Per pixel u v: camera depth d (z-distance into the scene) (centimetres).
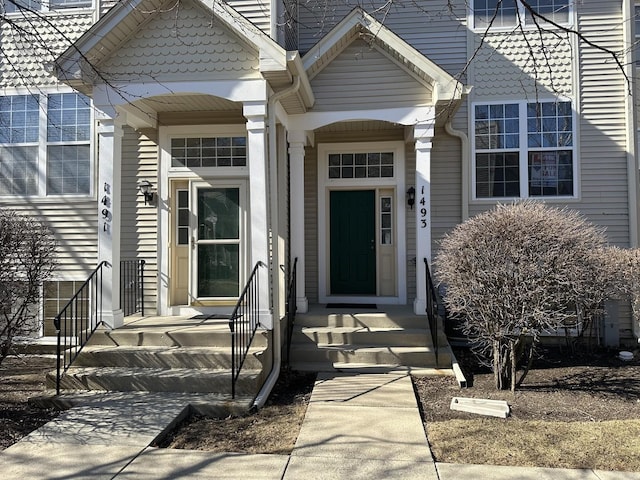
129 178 753
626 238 766
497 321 508
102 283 590
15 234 534
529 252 487
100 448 374
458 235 541
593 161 778
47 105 799
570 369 617
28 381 573
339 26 632
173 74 578
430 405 479
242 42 569
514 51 796
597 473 333
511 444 379
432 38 807
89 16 797
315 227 811
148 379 500
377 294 809
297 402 494
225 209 727
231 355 514
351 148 805
